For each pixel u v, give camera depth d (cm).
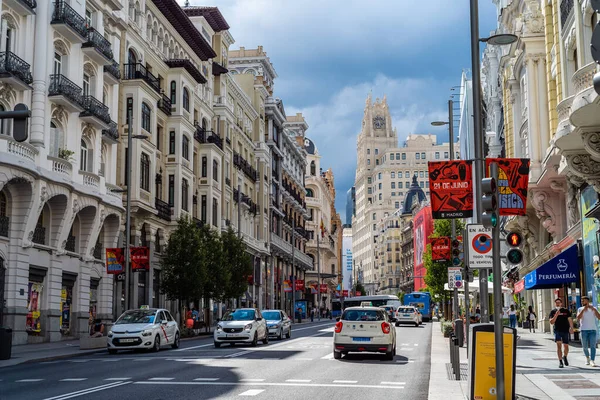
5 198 3077
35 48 3266
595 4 625
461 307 5594
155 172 4656
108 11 4053
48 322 3328
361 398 1284
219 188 5950
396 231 18662
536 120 3262
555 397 1212
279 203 8950
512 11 4416
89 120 3669
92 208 3712
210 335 4503
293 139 10981
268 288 8312
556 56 2558
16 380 1625
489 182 1012
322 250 13338
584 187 2623
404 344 3181
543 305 3941
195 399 1250
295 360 2180
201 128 5672
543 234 3809
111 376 1680
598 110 1781
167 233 4825
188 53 5634
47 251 3356
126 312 2823
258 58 8794
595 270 2484
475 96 1356
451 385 1455
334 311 9981
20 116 1594
